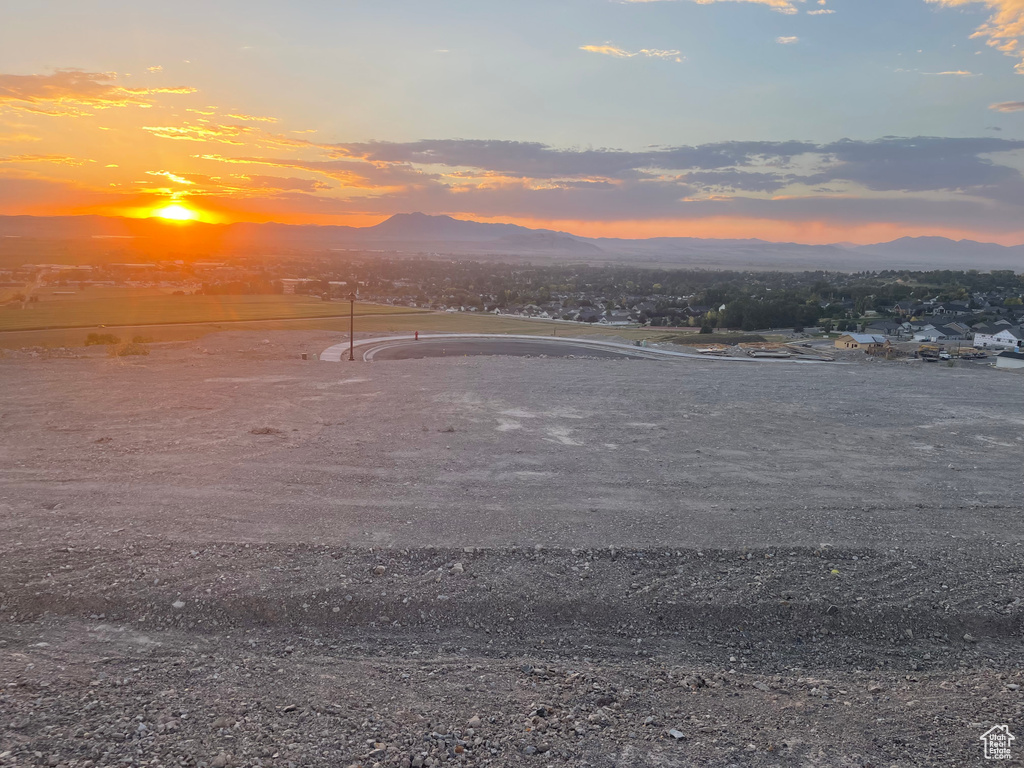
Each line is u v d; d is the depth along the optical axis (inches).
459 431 503.2
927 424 567.2
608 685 207.2
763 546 299.4
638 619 248.2
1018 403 668.7
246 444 447.5
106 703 184.7
